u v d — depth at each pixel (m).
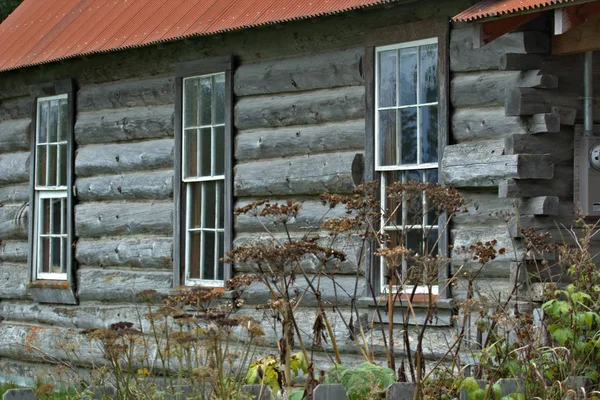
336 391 9.02
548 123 12.69
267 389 9.32
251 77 16.27
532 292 12.42
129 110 18.41
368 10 14.64
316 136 15.38
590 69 13.13
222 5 16.92
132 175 18.25
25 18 22.16
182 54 17.41
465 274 11.22
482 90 13.44
